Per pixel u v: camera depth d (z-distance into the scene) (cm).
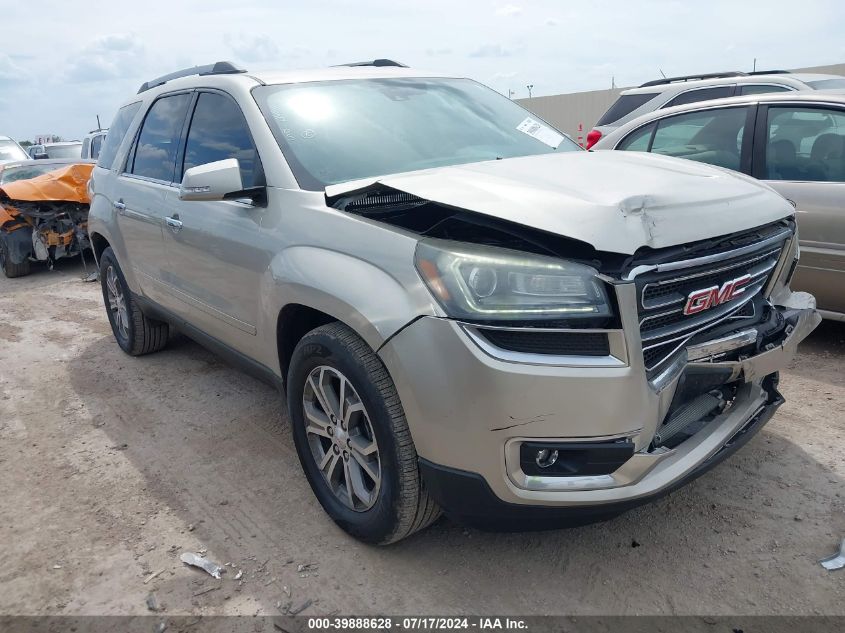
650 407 225
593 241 215
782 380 417
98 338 601
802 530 275
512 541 281
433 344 223
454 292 222
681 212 237
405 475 246
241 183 299
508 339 218
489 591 253
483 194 240
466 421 221
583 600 246
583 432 218
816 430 352
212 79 388
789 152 469
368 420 255
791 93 482
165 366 509
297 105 338
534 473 225
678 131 546
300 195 293
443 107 370
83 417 429
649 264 220
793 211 293
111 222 484
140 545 292
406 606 248
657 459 230
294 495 323
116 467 362
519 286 218
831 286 441
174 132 416
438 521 296
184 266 384
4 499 337
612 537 279
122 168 487
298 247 281
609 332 216
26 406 454
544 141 374
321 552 280
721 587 247
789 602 238
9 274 934
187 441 387
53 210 908
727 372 257
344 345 254
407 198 255
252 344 332
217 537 295
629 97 793
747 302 272
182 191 302
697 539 274
